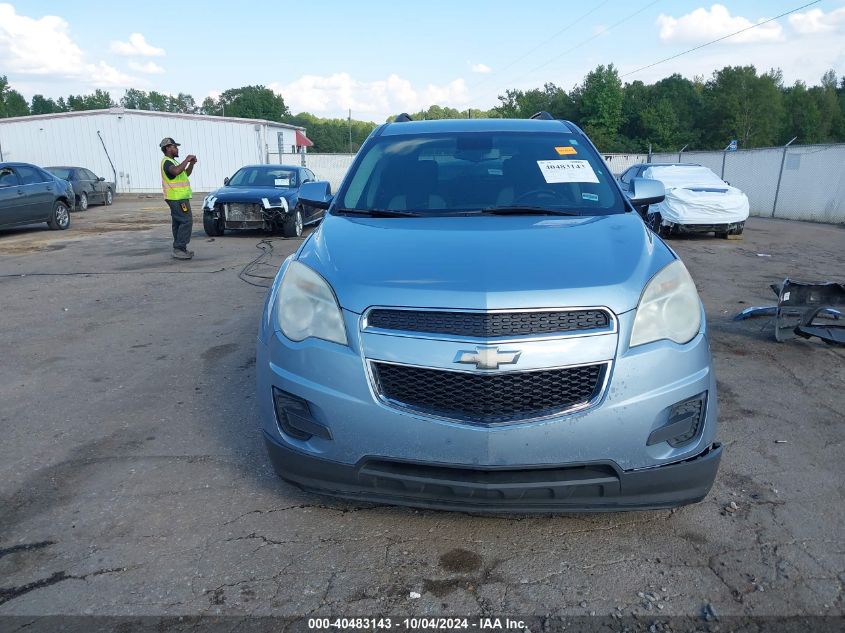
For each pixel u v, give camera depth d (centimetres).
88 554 274
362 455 258
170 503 313
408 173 392
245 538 284
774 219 2030
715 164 2425
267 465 352
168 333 613
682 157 2628
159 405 437
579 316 251
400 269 270
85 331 622
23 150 3209
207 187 3347
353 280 267
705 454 268
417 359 249
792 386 471
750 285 851
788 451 365
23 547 279
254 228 1327
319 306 270
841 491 321
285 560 269
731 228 1343
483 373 245
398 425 252
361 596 247
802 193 1964
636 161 3672
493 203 366
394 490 262
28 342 588
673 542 280
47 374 501
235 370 507
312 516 301
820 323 634
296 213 1332
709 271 962
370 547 277
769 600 243
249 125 3334
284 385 271
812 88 8481
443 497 258
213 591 250
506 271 264
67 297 773
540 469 252
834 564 263
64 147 3222
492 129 433
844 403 438
